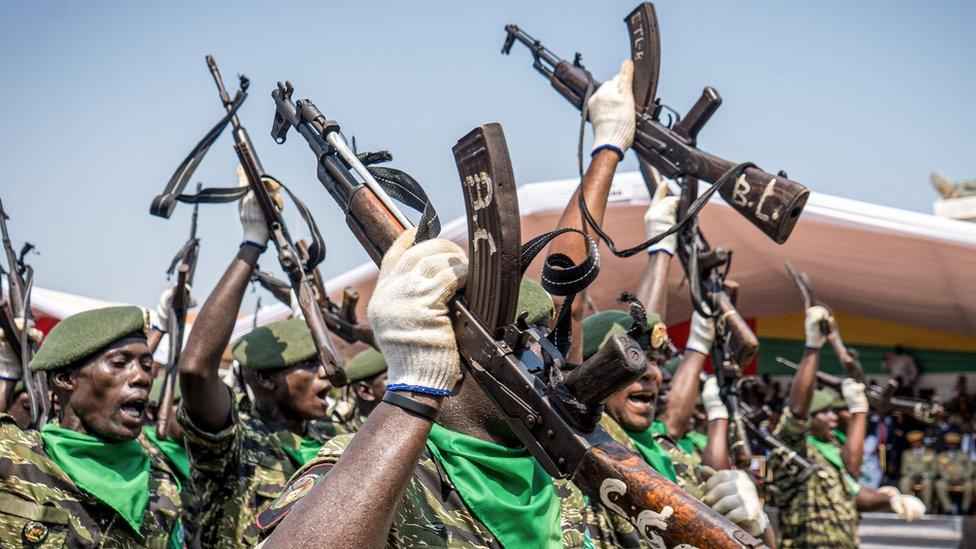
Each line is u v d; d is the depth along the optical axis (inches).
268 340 225.1
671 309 566.6
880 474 596.1
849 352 373.4
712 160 144.1
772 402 618.2
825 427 417.7
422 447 77.9
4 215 197.2
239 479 198.8
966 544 489.7
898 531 505.7
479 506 94.1
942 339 647.8
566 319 85.9
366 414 269.1
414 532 91.8
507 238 78.0
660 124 150.4
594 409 77.3
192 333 175.5
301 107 106.7
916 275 452.8
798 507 355.3
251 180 177.6
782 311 605.0
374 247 94.3
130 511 165.5
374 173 99.1
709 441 219.3
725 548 68.4
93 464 165.8
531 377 80.2
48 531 156.6
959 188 511.2
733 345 202.5
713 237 464.1
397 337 79.0
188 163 172.2
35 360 171.0
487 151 78.0
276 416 225.6
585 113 149.9
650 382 189.0
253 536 198.2
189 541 213.5
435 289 79.7
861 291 508.4
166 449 228.4
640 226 410.6
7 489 154.9
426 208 83.3
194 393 175.8
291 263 180.4
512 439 99.2
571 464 77.7
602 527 158.6
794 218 131.6
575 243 138.6
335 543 72.7
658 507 71.9
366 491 74.6
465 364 83.5
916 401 449.4
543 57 164.7
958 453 581.0
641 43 152.4
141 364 174.2
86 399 169.2
